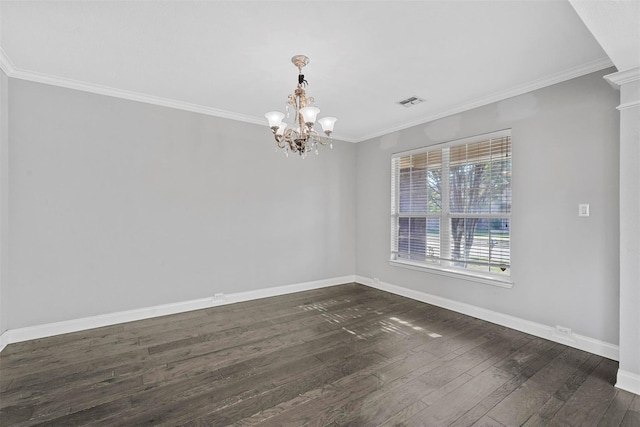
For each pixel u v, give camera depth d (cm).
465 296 365
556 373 232
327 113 392
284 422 178
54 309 301
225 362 249
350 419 181
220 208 397
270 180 438
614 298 254
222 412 187
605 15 156
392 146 464
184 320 343
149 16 202
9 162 281
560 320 285
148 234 350
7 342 278
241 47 241
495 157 339
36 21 208
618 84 220
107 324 327
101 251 324
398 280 453
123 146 336
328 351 269
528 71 277
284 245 452
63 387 212
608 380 223
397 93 329
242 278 416
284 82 305
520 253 314
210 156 390
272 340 292
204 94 338
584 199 271
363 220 515
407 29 215
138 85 314
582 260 271
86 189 316
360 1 187
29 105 289
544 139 297
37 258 294
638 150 212
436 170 404
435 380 223
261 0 186
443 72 280
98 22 209
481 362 249
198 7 193
